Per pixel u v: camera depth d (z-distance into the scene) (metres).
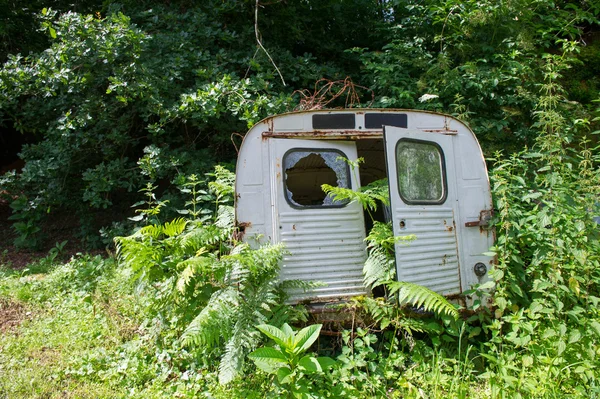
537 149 7.78
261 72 8.80
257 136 4.78
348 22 11.73
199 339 3.83
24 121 8.95
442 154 5.13
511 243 5.00
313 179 6.13
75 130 8.07
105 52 7.60
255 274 4.27
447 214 5.03
